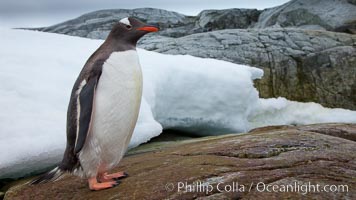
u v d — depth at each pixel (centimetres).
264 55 525
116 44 192
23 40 369
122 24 194
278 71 521
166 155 235
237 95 385
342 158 198
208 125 388
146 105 298
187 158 213
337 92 520
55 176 191
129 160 238
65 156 188
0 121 244
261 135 251
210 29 917
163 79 360
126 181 192
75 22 905
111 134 184
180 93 369
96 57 189
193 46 535
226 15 930
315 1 813
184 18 988
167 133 399
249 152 211
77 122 179
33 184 199
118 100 183
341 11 763
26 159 232
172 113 373
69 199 187
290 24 802
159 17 962
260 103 461
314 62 525
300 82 522
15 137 236
